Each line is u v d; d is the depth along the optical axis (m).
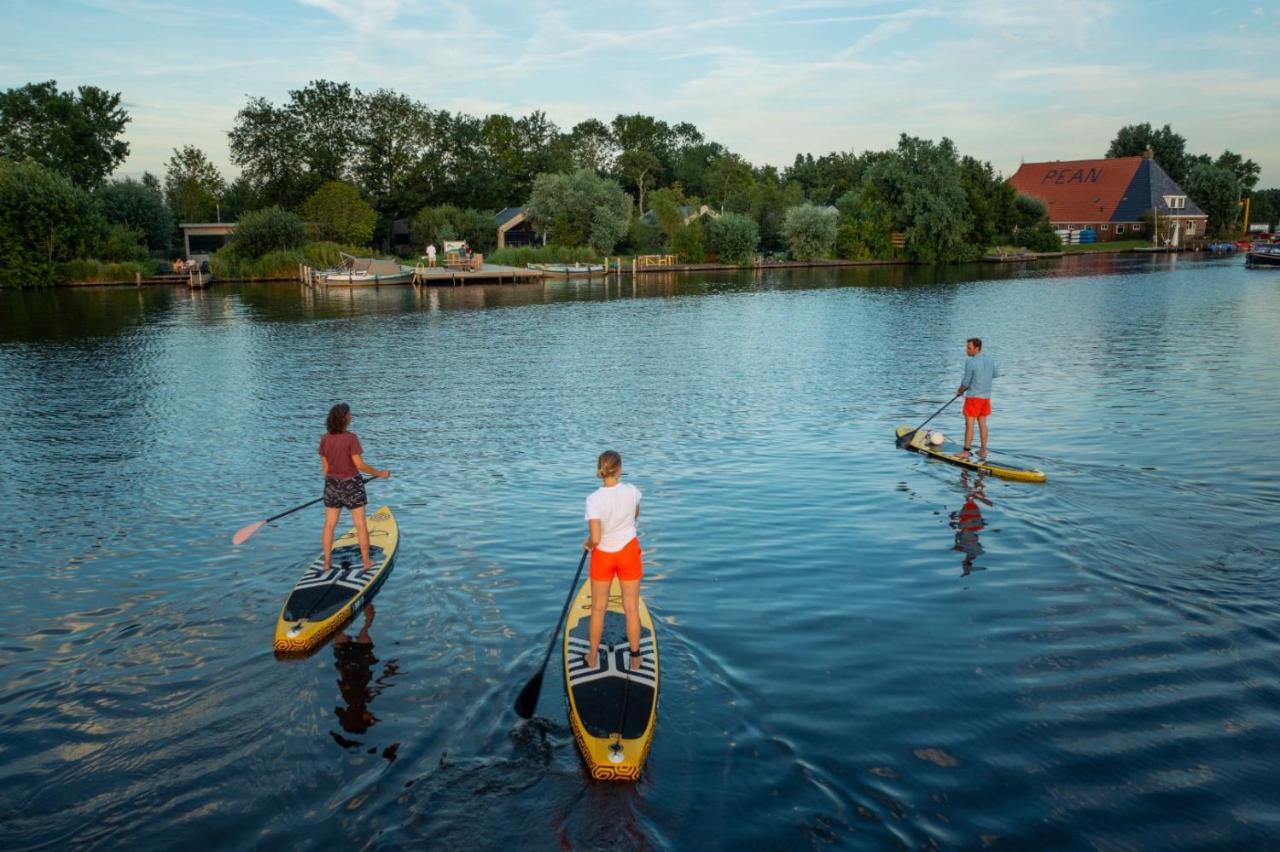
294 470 13.60
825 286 55.12
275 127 81.62
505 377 22.42
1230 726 6.09
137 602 8.61
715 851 4.99
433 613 8.20
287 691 6.86
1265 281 52.34
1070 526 10.28
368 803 5.48
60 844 5.16
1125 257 87.44
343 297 51.06
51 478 13.25
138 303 47.31
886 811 5.30
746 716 6.34
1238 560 9.12
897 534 10.16
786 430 15.85
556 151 104.75
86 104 76.81
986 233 83.62
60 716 6.55
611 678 6.65
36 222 57.72
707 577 8.95
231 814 5.41
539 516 11.05
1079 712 6.32
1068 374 21.03
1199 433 14.62
